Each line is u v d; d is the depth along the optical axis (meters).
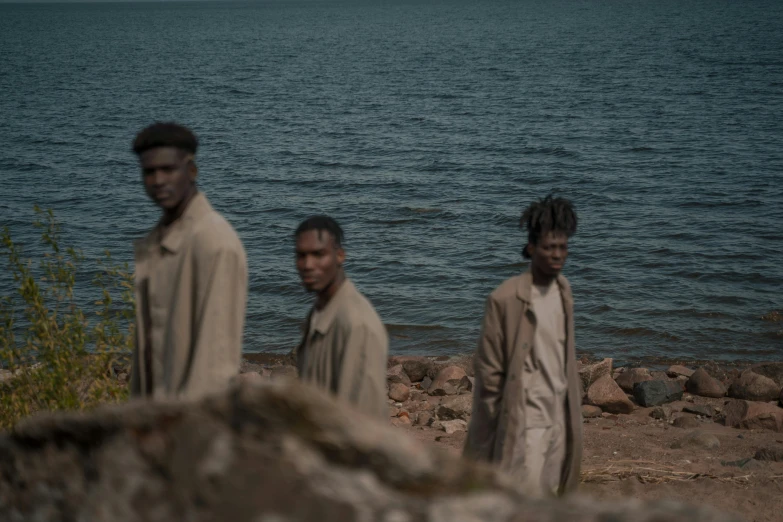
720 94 55.69
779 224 21.95
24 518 1.91
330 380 3.34
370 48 117.19
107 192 27.42
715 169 30.23
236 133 43.12
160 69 87.19
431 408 9.26
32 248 20.02
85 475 1.83
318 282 3.37
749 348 13.97
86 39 151.12
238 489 1.64
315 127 45.00
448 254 19.88
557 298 4.22
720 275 17.61
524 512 1.58
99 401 5.18
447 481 1.64
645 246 19.81
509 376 4.10
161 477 1.72
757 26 134.25
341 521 1.58
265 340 14.65
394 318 15.62
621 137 38.75
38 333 5.33
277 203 25.91
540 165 31.98
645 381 9.82
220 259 2.96
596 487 6.14
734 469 6.68
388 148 37.03
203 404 1.73
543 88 62.31
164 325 3.05
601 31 137.50
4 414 4.92
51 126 46.12
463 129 42.84
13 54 111.75
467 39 130.62
